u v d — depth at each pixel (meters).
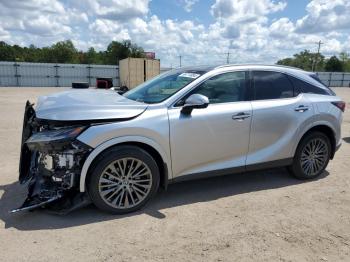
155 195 4.52
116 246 3.25
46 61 101.81
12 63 45.44
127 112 3.81
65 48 102.56
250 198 4.48
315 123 5.07
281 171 5.64
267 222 3.81
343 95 33.84
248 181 5.14
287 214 4.02
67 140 3.50
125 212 3.92
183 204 4.25
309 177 5.24
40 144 3.55
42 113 3.74
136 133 3.79
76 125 3.61
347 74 66.38
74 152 3.61
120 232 3.52
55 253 3.11
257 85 4.71
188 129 4.10
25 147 4.05
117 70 50.03
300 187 4.93
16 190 4.52
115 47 91.44
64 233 3.46
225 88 4.47
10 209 3.96
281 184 5.04
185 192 4.64
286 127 4.83
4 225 3.59
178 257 3.10
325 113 5.12
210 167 4.38
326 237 3.52
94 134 3.60
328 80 65.44
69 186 3.69
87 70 48.84
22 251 3.13
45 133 3.62
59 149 3.57
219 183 5.02
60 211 3.72
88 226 3.62
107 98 4.34
